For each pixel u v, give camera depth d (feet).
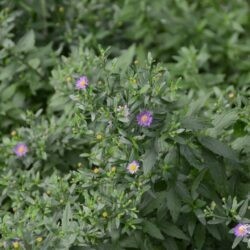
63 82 20.06
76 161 19.60
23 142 19.31
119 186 15.94
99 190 16.14
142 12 25.96
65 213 15.56
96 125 16.24
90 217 15.61
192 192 16.01
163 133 15.46
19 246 14.83
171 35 25.93
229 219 15.55
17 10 24.25
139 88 15.70
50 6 24.84
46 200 16.66
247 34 26.71
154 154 15.34
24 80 22.18
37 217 16.43
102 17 26.08
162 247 16.43
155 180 16.14
